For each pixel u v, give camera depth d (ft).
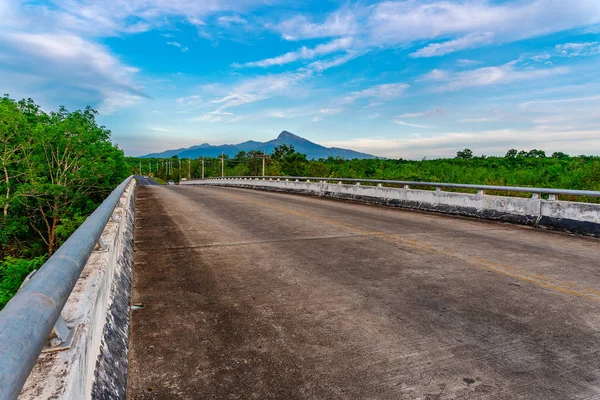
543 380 8.74
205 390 8.38
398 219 34.76
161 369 9.16
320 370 9.16
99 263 9.22
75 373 4.73
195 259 19.49
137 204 48.83
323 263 18.69
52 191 82.79
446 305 13.19
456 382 8.67
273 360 9.62
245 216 36.24
